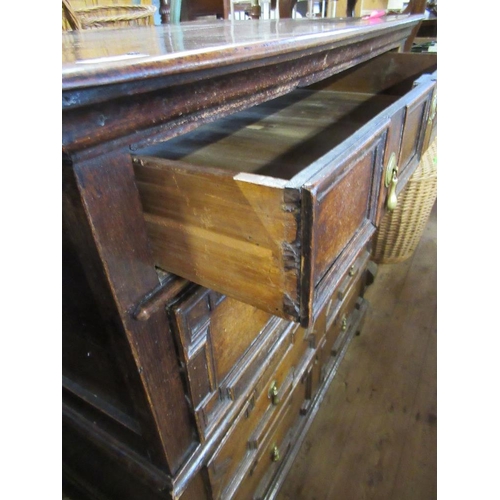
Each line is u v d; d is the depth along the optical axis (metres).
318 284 0.36
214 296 0.51
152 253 0.42
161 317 0.46
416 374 1.23
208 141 0.70
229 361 0.60
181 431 0.56
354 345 1.34
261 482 0.86
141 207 0.39
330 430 1.08
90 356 0.53
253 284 0.37
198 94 0.37
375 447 1.03
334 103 0.95
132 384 0.48
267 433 0.81
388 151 0.51
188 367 0.51
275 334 0.71
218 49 0.36
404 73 0.99
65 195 0.34
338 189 0.35
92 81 0.27
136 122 0.33
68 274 0.43
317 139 0.70
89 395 0.60
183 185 0.35
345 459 1.01
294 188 0.29
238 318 0.59
